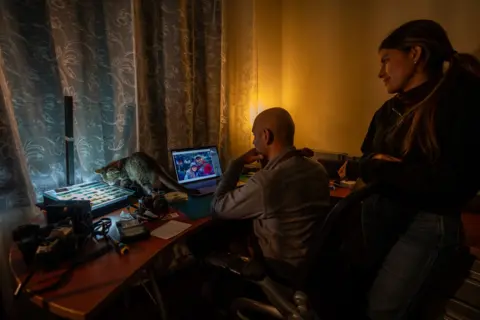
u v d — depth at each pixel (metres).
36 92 1.38
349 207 0.80
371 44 1.99
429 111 0.88
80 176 1.55
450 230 0.92
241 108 2.20
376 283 1.00
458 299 1.21
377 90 1.99
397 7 1.86
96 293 0.77
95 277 0.84
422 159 0.91
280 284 0.98
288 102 2.44
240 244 1.40
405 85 0.98
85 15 1.49
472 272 1.18
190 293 1.85
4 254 1.25
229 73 2.15
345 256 0.87
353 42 2.06
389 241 1.03
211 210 1.24
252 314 1.03
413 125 0.92
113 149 1.66
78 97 1.49
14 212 1.26
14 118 1.27
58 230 0.94
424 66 0.93
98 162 1.62
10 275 1.27
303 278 0.86
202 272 1.90
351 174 1.44
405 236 0.98
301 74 2.34
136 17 1.59
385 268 1.00
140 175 1.47
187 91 1.84
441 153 0.85
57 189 1.35
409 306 0.96
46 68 1.40
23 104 1.35
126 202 1.38
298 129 2.42
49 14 1.35
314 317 0.82
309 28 2.25
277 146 1.17
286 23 2.36
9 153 1.22
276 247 1.08
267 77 2.38
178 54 1.77
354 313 0.92
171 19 1.73
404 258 0.97
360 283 0.96
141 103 1.67
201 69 1.99
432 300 1.24
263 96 2.39
